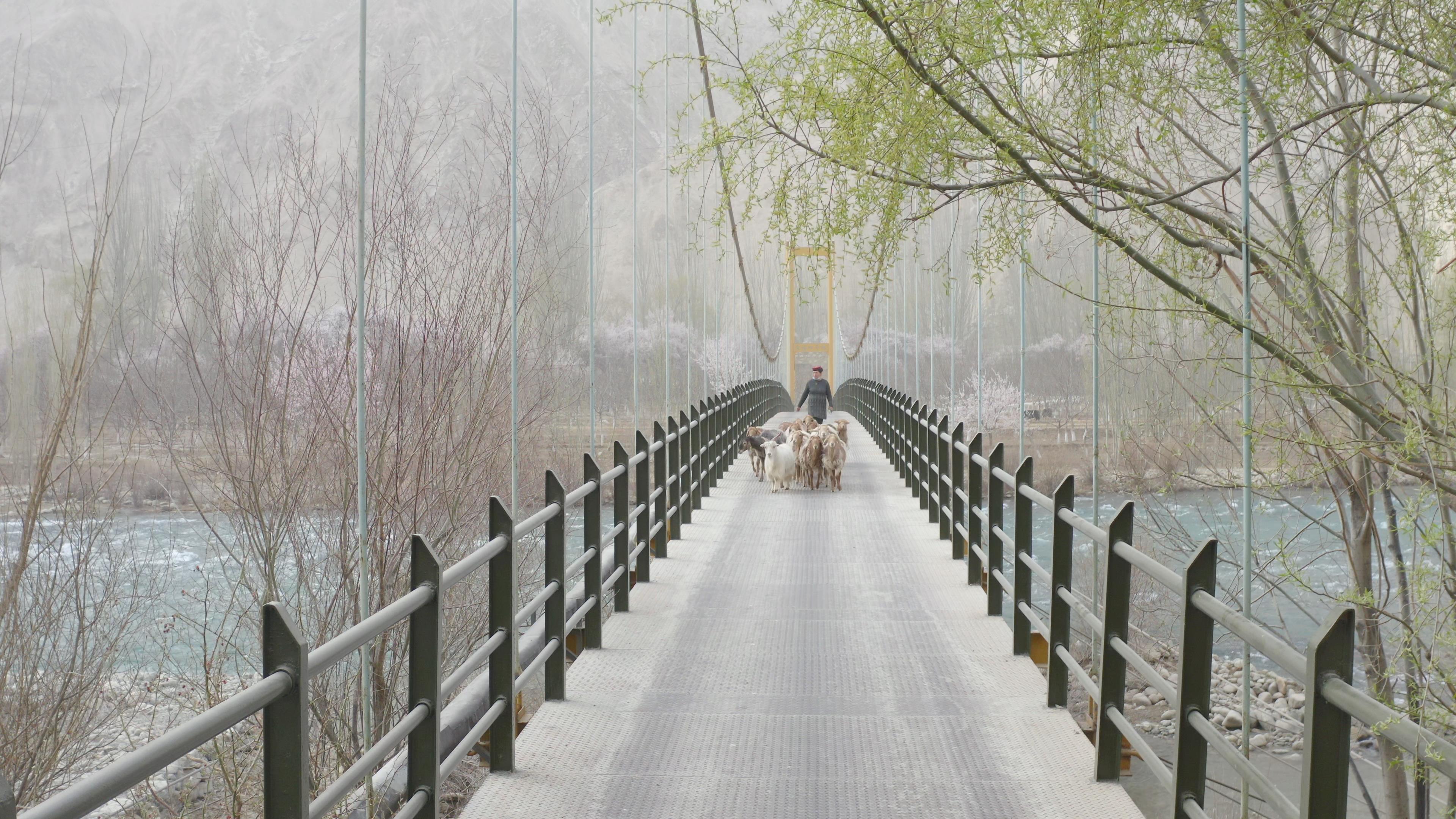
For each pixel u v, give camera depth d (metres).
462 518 10.00
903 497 12.51
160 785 6.76
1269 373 4.04
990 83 4.52
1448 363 3.90
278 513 7.98
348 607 8.51
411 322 9.61
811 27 4.58
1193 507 7.13
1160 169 4.79
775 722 4.50
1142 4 3.90
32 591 5.54
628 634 6.05
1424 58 3.80
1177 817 3.05
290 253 8.66
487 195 10.77
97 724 6.49
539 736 4.33
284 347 8.48
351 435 8.67
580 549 13.30
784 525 10.23
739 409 18.19
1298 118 4.18
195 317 7.47
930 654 5.61
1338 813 2.14
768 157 4.81
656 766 3.98
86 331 4.99
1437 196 4.05
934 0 4.23
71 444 5.16
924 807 3.57
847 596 7.04
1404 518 3.38
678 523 9.41
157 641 7.06
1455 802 4.04
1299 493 5.41
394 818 2.87
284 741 2.13
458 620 10.03
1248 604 3.53
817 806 3.58
